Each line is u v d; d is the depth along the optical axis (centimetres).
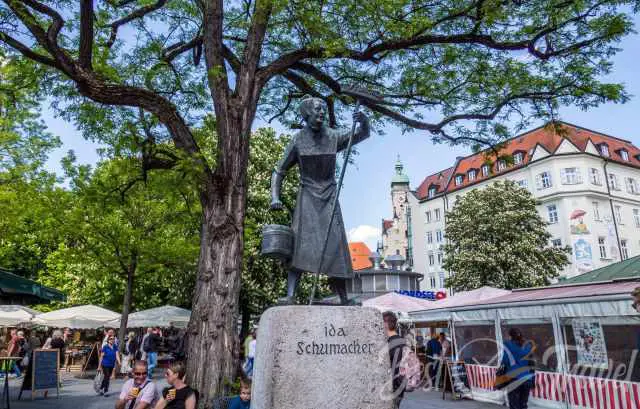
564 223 4075
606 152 4472
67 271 2886
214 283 671
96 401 1134
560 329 977
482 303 1209
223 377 632
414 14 877
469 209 3089
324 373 322
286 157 461
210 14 784
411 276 3628
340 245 443
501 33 905
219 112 748
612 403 840
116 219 1744
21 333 1659
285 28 945
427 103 1023
